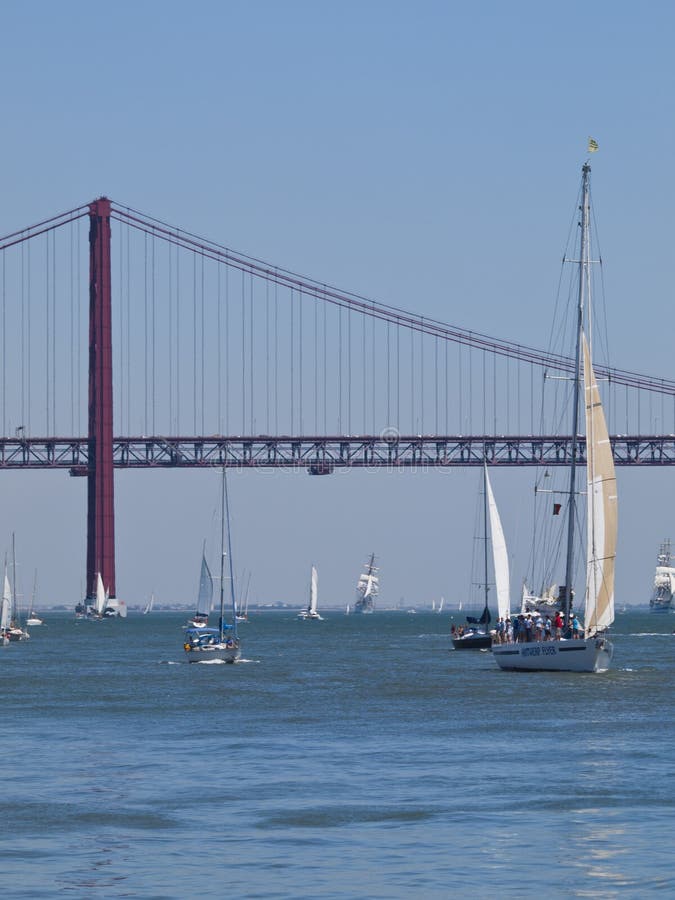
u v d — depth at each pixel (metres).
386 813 105.00
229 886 84.94
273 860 91.12
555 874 87.12
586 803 108.25
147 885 85.31
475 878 86.31
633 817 103.00
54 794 113.75
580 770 123.94
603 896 82.25
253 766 127.81
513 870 88.12
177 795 112.88
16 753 138.00
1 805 109.06
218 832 99.19
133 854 93.06
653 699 189.00
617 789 114.00
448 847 94.25
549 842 95.38
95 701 196.62
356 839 96.75
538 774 121.88
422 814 104.50
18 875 88.00
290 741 145.88
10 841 97.00
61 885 85.44
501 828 99.75
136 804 109.25
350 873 87.75
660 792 112.69
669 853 92.00
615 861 90.19
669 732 151.50
